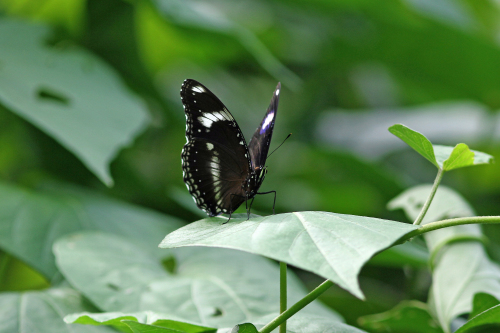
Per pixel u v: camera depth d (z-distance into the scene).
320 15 2.34
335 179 2.15
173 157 2.15
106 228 1.67
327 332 1.54
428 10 2.05
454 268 1.62
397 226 1.50
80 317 1.53
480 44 2.15
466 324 1.54
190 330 1.54
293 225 1.50
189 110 1.57
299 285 1.63
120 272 1.61
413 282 1.72
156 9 1.74
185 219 1.86
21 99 1.67
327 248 1.49
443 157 1.54
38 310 1.59
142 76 2.04
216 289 1.60
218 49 2.09
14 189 1.67
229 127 1.57
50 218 1.66
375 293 1.74
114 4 1.83
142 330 1.52
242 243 1.50
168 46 2.09
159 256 1.65
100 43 1.94
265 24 2.32
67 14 1.85
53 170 1.76
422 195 1.66
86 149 1.65
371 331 1.63
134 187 1.85
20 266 1.70
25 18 1.82
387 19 2.17
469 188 2.35
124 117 1.70
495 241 1.92
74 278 1.60
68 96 1.69
